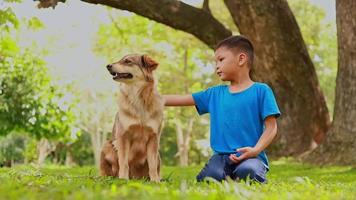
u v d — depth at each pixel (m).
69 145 34.84
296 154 12.88
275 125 5.13
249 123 5.15
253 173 4.86
